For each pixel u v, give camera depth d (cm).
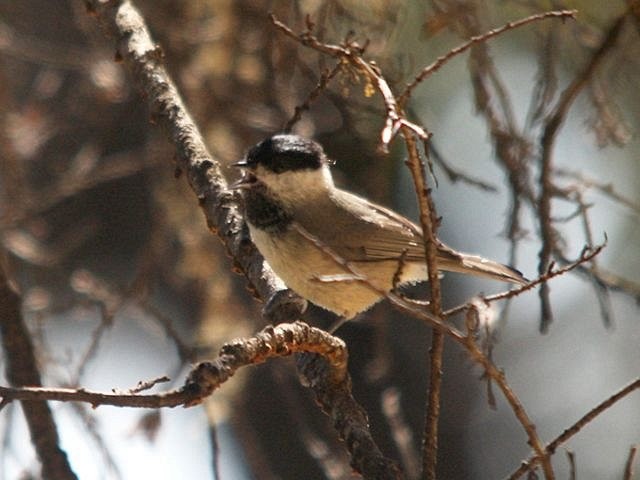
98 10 912
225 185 845
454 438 1420
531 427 565
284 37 1057
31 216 1144
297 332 621
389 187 1167
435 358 601
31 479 898
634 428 1430
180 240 1159
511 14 1113
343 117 970
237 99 1160
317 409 1347
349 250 912
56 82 1323
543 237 898
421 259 951
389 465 629
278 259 857
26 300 1098
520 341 1481
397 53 1083
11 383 917
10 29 1278
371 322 1075
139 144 1325
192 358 974
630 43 1027
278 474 1330
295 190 900
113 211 1391
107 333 1141
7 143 1130
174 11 1168
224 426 1348
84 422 921
